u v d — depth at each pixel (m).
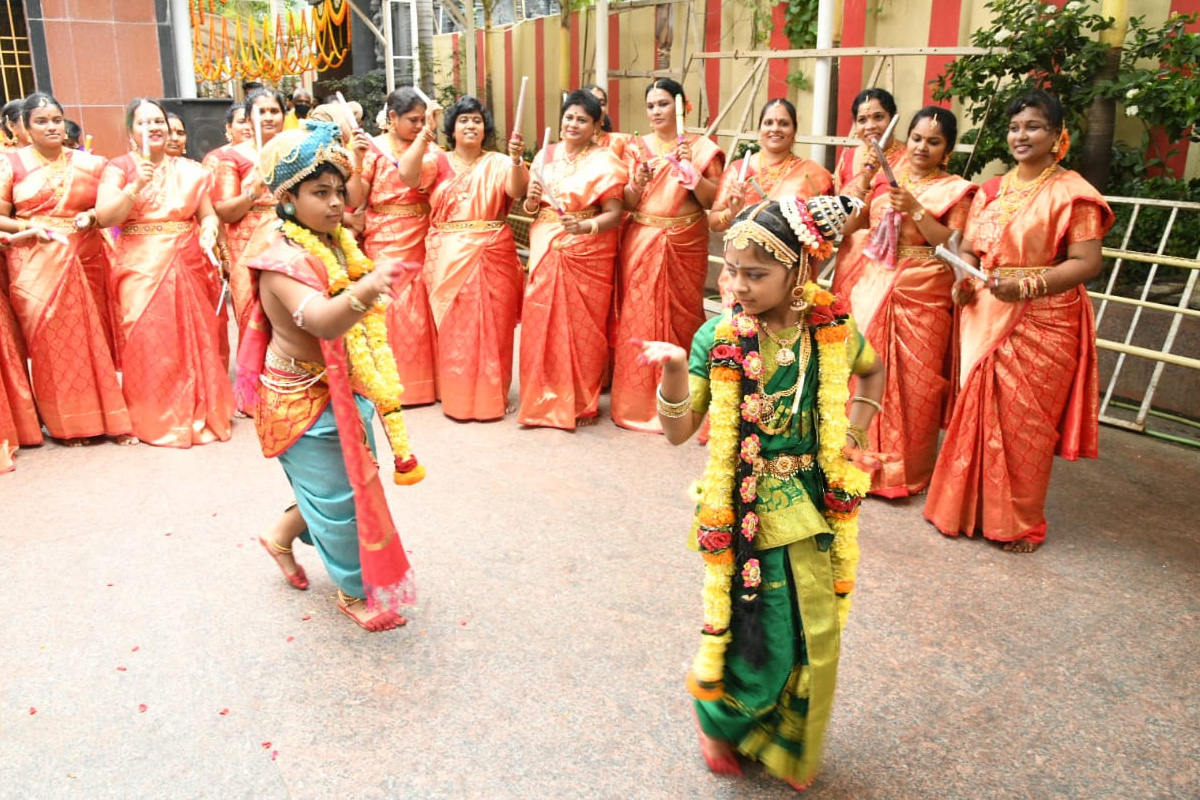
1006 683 2.92
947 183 4.08
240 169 5.36
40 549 3.72
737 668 2.34
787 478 2.32
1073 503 4.24
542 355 5.16
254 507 4.14
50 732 2.65
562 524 3.97
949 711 2.78
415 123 5.39
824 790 2.46
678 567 3.61
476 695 2.83
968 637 3.16
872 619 3.27
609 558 3.68
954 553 3.78
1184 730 2.71
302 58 10.94
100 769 2.51
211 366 4.94
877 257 4.18
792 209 2.16
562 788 2.46
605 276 5.16
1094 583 3.53
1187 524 4.03
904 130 6.79
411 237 5.50
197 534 3.87
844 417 2.29
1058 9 5.30
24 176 4.65
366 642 3.11
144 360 4.82
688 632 3.16
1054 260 3.66
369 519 2.91
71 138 5.88
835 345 2.28
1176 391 5.23
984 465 3.80
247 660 3.00
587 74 9.66
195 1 10.70
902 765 2.55
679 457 4.80
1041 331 3.66
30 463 4.66
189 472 4.55
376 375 3.04
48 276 4.69
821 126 6.45
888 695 2.85
